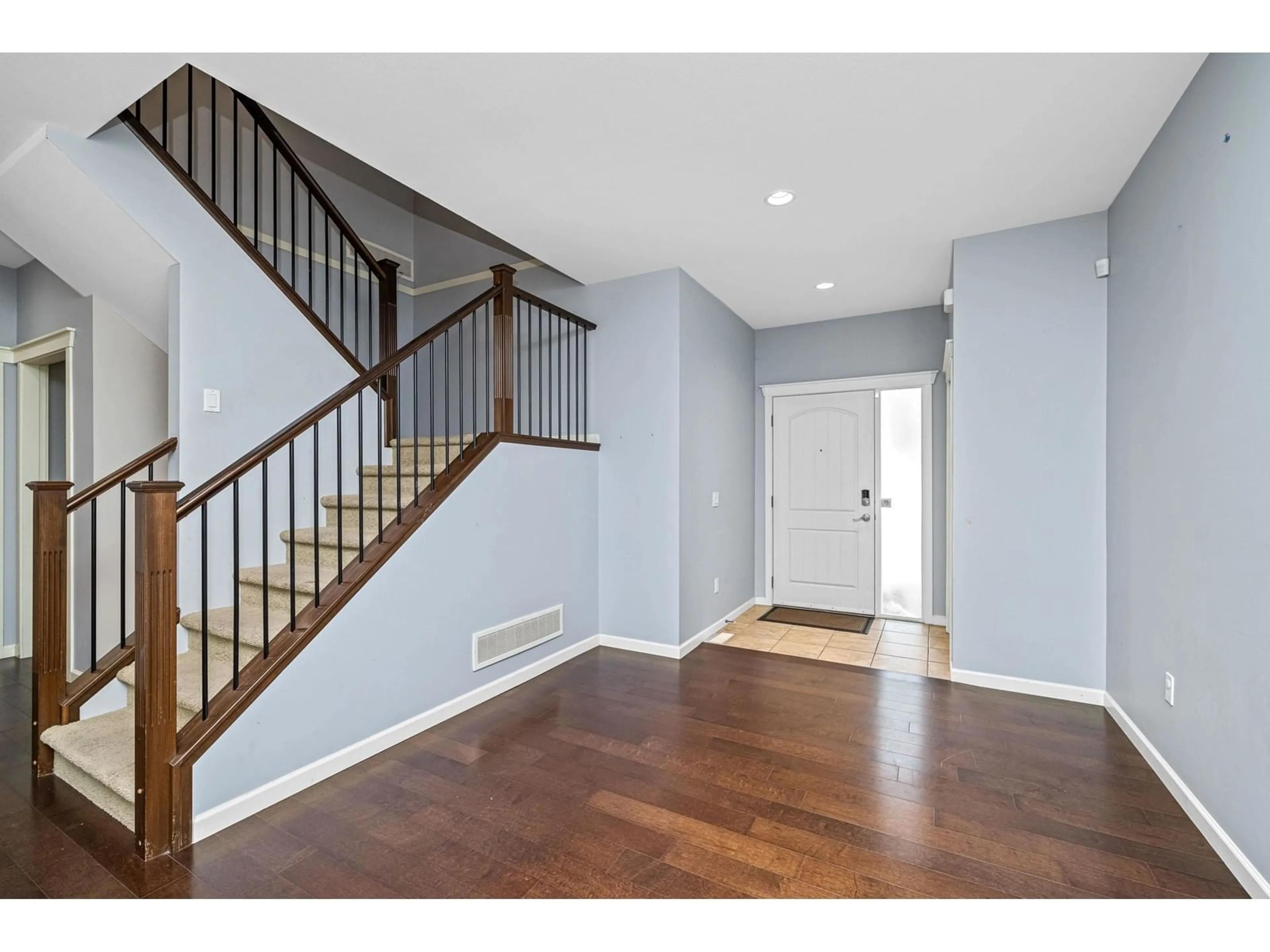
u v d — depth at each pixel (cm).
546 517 365
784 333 534
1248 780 172
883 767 244
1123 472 278
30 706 314
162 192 268
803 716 295
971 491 334
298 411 331
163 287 293
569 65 196
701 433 426
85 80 199
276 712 217
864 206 298
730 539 483
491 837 196
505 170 263
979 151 249
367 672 252
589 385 421
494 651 322
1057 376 312
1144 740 250
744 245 348
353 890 171
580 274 399
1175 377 221
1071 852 188
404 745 263
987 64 196
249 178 394
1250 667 172
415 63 193
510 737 271
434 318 503
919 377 477
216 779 199
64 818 206
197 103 368
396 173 266
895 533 495
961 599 338
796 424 532
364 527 332
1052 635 316
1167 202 227
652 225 322
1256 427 169
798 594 531
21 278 397
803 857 186
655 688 335
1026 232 320
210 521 288
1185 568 212
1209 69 193
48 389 406
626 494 407
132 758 215
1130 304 267
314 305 427
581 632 398
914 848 191
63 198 259
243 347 303
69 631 346
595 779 234
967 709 303
